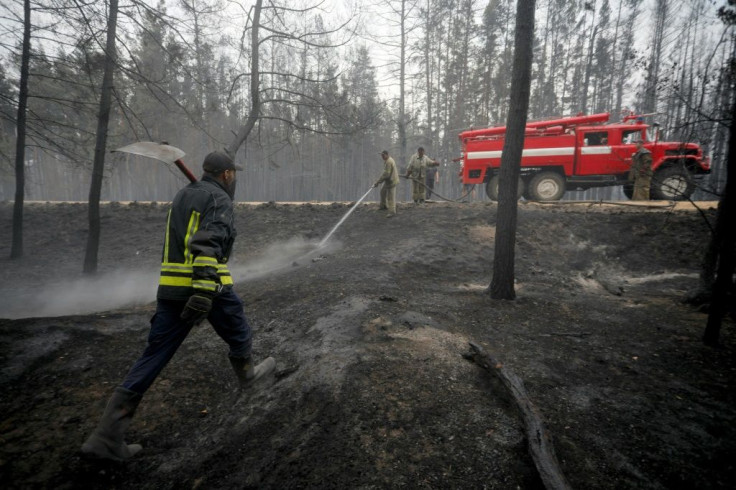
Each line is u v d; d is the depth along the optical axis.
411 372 2.83
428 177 15.02
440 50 27.72
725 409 2.67
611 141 10.25
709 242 5.01
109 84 7.98
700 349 3.67
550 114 32.31
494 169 11.13
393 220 9.35
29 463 2.14
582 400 2.74
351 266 6.34
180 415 2.65
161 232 10.54
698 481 2.02
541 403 2.66
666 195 9.48
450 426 2.29
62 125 8.91
